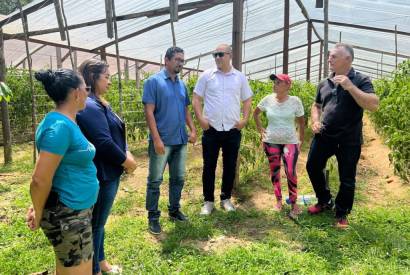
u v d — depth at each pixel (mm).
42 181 2301
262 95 8164
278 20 11852
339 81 4062
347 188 4426
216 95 4805
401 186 5945
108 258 3838
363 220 4688
